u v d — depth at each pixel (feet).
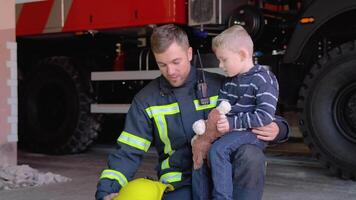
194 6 19.84
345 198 14.93
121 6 21.59
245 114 9.06
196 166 9.14
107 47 25.23
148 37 23.65
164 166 9.78
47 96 25.40
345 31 18.13
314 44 18.66
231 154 9.09
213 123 8.96
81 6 22.81
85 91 24.21
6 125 19.11
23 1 24.54
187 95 9.52
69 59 25.03
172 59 9.05
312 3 18.04
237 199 9.12
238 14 19.19
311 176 18.13
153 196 8.68
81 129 24.23
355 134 17.28
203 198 9.30
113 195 8.84
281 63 19.30
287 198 14.97
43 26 23.95
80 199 15.12
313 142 18.13
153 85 9.75
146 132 9.64
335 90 17.58
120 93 23.67
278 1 20.47
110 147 26.58
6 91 19.10
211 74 9.92
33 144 25.63
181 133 9.50
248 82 9.30
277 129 9.36
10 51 19.17
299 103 18.40
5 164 18.60
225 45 9.34
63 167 20.72
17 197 15.44
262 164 9.04
